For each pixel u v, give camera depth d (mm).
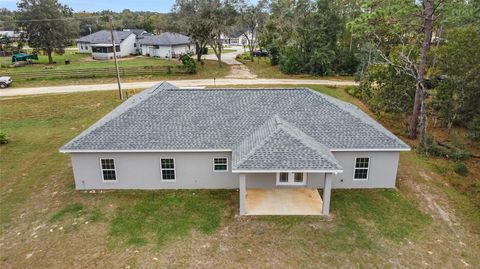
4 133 24625
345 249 12898
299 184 17250
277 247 12992
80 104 35219
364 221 14641
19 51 72688
